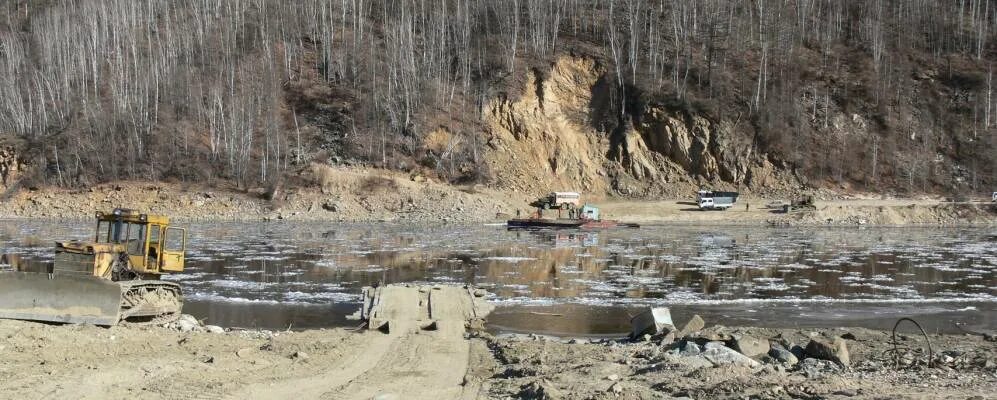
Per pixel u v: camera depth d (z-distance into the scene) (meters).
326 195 69.44
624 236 53.94
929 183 79.00
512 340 17.56
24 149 74.56
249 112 77.19
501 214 68.38
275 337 17.34
